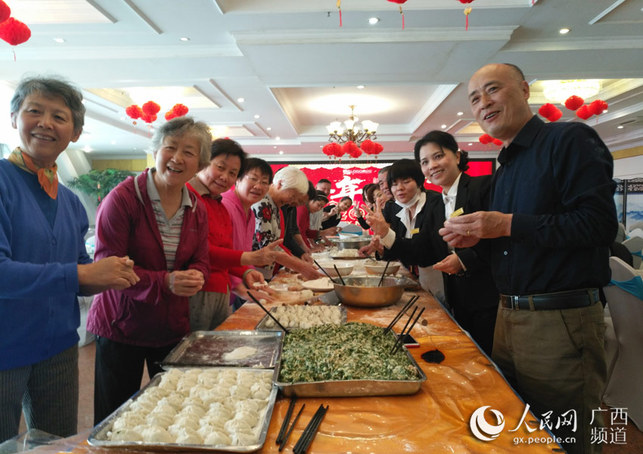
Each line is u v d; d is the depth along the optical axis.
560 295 1.20
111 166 12.39
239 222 2.33
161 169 1.42
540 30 4.13
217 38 4.25
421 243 2.22
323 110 7.77
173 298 1.51
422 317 1.65
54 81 1.23
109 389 1.49
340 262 3.25
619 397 2.36
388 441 0.76
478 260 1.70
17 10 3.74
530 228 1.17
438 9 3.66
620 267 2.25
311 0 3.69
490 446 0.74
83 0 3.53
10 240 1.17
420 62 4.67
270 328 1.48
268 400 0.91
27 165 1.27
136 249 1.46
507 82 1.33
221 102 6.48
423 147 2.14
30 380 1.31
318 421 0.82
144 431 0.77
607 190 1.13
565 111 7.25
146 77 5.11
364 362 1.02
